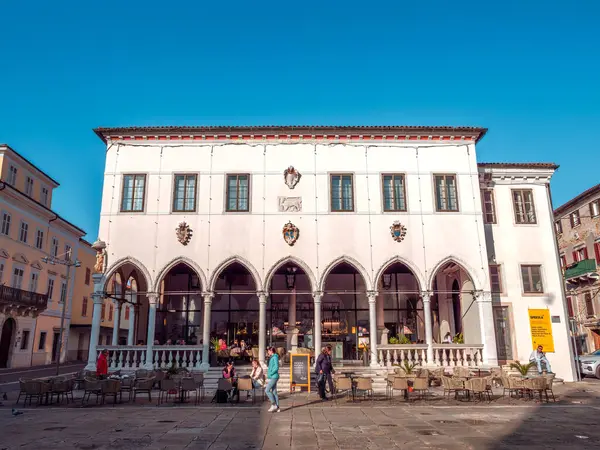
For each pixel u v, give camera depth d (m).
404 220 23.72
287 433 11.52
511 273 24.59
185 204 23.64
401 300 27.92
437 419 13.45
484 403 16.56
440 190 24.31
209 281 22.69
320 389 17.75
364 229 23.52
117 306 23.84
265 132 24.31
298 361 19.61
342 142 24.53
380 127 24.39
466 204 24.08
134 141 24.31
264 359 22.17
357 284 28.03
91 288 56.88
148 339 22.06
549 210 25.44
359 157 24.42
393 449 9.88
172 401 17.41
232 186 23.98
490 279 24.38
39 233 44.62
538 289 24.53
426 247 23.45
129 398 17.55
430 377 20.72
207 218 23.41
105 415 14.23
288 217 23.55
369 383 16.92
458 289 26.19
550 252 24.92
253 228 23.34
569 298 45.75
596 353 29.06
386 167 24.36
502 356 23.73
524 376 18.48
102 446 10.09
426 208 23.92
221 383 16.56
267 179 23.98
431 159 24.58
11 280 39.72
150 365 21.73
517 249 24.88
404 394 18.03
